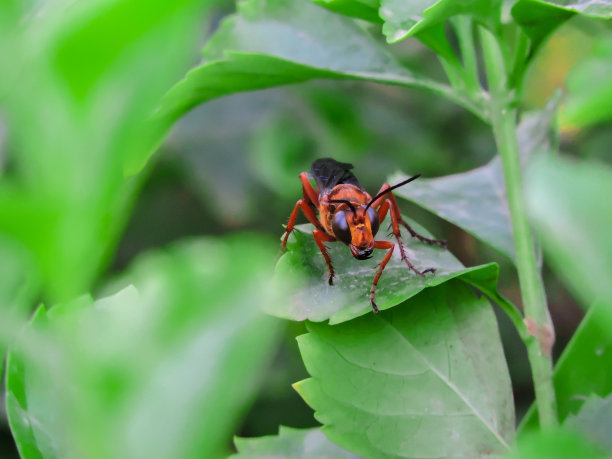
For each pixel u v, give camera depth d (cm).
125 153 11
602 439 16
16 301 13
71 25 10
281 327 17
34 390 15
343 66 18
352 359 16
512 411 16
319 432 18
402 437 16
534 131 20
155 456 11
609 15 15
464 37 18
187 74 17
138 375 11
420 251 18
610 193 10
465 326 17
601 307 11
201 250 11
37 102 10
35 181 10
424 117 37
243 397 11
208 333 11
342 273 17
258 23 19
